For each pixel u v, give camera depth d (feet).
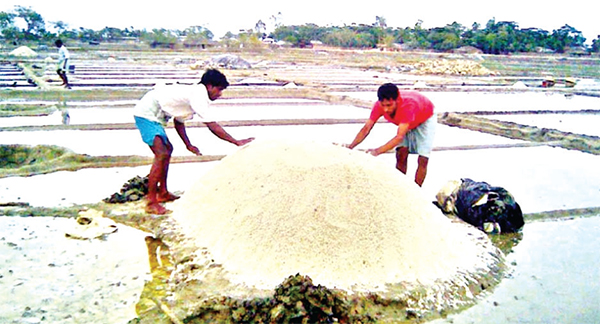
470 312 9.58
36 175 17.81
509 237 13.60
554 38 174.40
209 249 10.94
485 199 13.80
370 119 14.93
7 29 142.10
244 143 13.61
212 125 13.23
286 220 10.42
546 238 13.64
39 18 165.68
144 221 13.15
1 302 9.31
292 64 92.68
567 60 141.28
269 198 10.89
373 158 12.35
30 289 9.84
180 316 8.88
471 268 10.93
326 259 9.96
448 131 30.09
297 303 8.84
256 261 10.10
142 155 21.08
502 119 35.24
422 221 11.17
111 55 100.27
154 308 9.21
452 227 12.18
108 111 33.37
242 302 9.02
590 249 12.98
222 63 74.90
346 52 145.18
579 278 11.29
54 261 11.07
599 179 20.20
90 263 11.05
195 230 11.80
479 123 31.86
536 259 12.24
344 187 10.84
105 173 18.47
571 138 27.73
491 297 10.21
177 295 9.52
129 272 10.66
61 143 23.02
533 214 15.40
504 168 21.25
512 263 11.95
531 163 22.41
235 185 11.79
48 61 72.54
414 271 10.19
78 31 161.89
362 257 10.05
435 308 9.50
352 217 10.46
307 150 11.94
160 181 14.28
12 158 21.34
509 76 83.66
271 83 52.80
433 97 47.75
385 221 10.60
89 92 40.45
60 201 15.06
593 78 84.99
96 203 14.57
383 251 10.21
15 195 15.51
